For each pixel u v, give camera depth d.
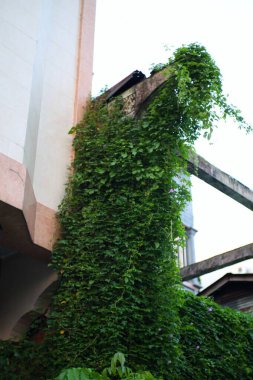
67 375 3.90
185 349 6.89
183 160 6.60
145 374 4.52
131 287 5.63
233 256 7.55
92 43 8.13
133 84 7.41
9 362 5.66
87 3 8.41
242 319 8.16
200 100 6.41
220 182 7.18
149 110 6.89
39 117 6.75
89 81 7.71
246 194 7.45
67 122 7.16
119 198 6.27
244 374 7.54
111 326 5.43
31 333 6.31
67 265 6.01
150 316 5.61
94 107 7.36
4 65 5.80
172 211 6.27
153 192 6.32
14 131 5.58
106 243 6.04
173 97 6.68
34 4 6.54
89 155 6.75
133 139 6.69
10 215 5.45
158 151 6.50
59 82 7.32
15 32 6.11
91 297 5.70
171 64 6.89
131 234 5.95
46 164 6.61
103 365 5.23
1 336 6.48
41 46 6.82
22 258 6.83
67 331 5.65
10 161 5.41
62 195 6.62
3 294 6.81
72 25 7.99
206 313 7.57
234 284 10.57
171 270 5.97
